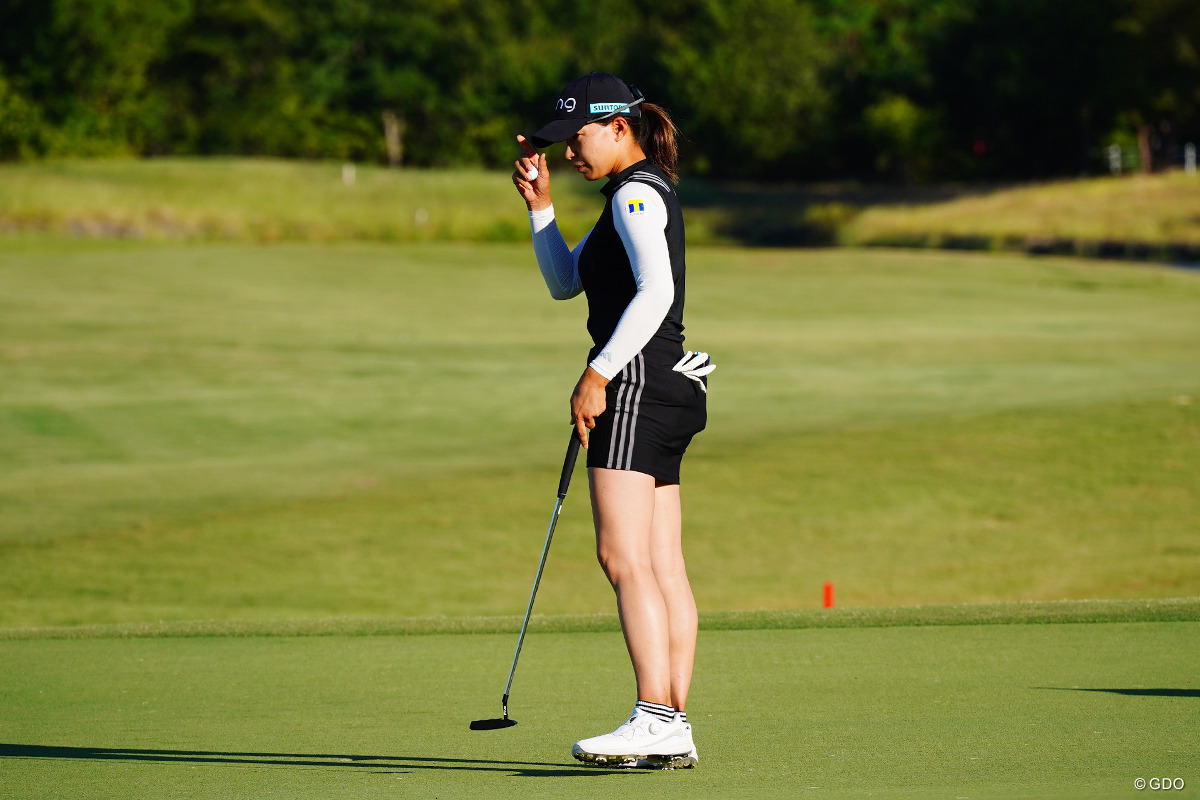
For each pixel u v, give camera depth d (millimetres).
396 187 199625
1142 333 97250
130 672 17969
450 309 111062
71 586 42344
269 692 16266
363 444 63656
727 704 14539
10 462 59562
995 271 133500
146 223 166375
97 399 73375
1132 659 17031
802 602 41500
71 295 109688
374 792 10242
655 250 11109
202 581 43219
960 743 11758
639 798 9617
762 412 68875
